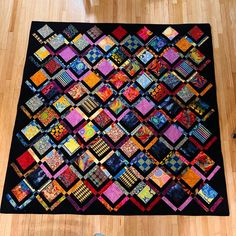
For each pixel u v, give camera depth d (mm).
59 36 2211
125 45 2189
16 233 1743
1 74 2105
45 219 1771
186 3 2320
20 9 2299
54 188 1837
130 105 2029
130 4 2320
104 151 1921
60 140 1945
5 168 1877
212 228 1750
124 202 1809
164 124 1981
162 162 1896
